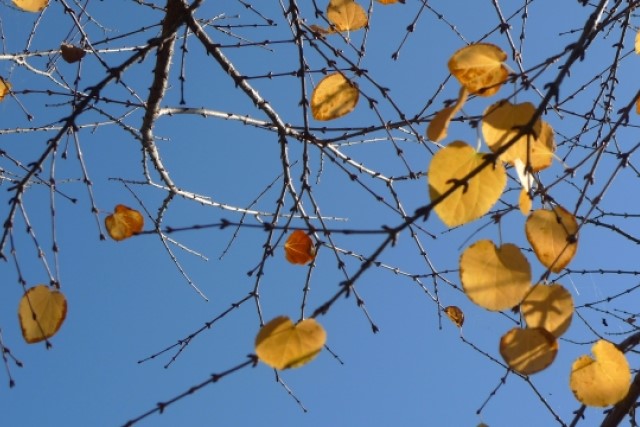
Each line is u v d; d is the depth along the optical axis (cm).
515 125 189
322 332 188
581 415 217
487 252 189
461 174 185
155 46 219
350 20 225
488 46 191
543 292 190
